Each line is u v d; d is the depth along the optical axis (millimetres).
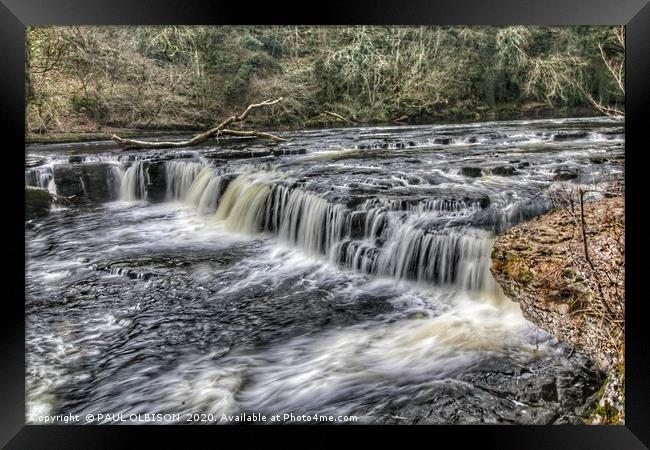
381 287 4617
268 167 7340
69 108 10945
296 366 3471
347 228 5172
